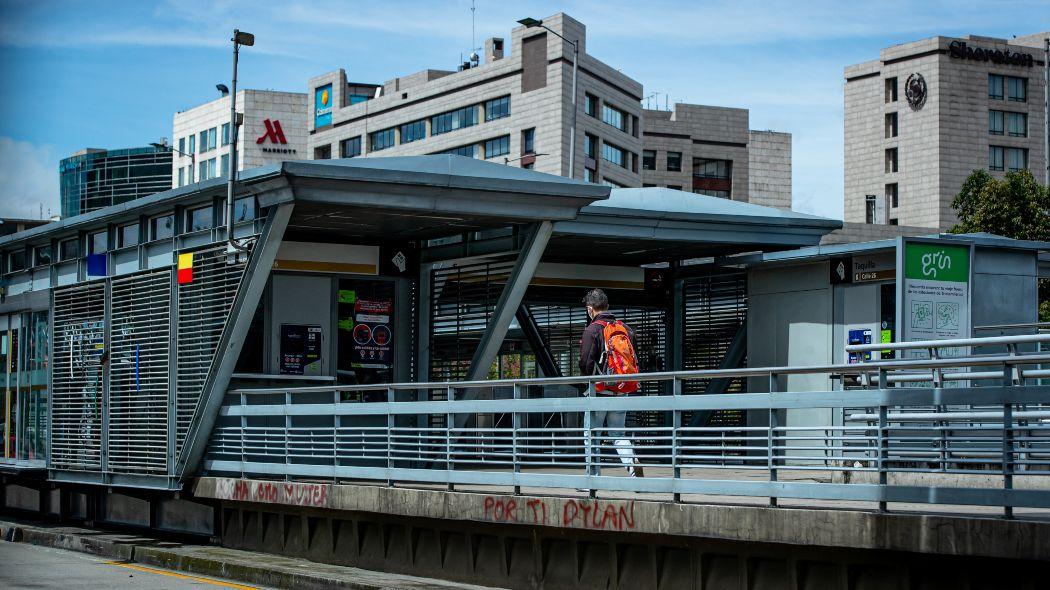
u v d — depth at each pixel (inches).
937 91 4111.7
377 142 4183.1
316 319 703.7
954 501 330.6
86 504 776.9
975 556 321.1
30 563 598.9
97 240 757.3
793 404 370.9
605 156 3686.0
